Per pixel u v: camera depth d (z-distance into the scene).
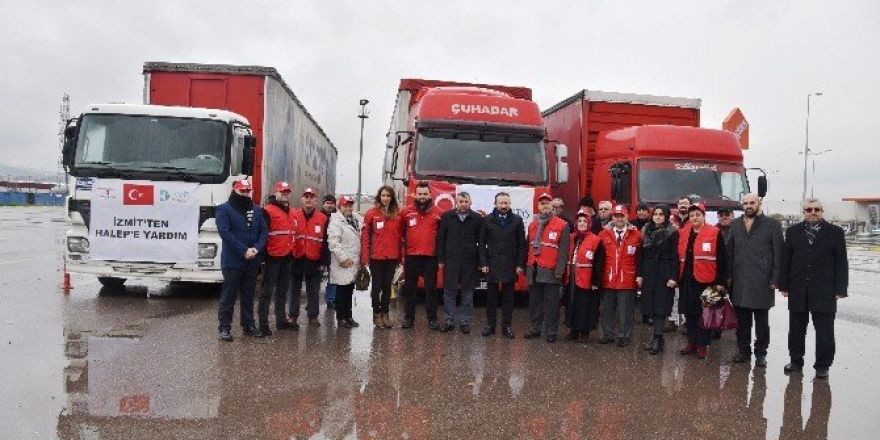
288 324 8.61
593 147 13.59
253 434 4.80
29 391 5.52
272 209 8.26
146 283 12.38
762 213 7.86
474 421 5.30
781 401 6.20
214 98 12.16
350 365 6.83
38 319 8.41
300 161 16.72
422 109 11.13
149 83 12.08
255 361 6.84
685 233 8.16
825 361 7.10
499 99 11.37
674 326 9.84
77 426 4.80
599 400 6.02
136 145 10.41
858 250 37.84
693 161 12.19
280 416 5.21
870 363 7.90
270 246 8.20
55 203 82.00
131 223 10.28
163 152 10.42
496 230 8.73
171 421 4.99
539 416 5.49
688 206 10.01
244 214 7.86
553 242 8.55
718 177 12.12
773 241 7.61
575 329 8.68
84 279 12.41
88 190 10.27
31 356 6.60
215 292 11.48
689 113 13.88
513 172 10.88
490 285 8.77
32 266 14.22
